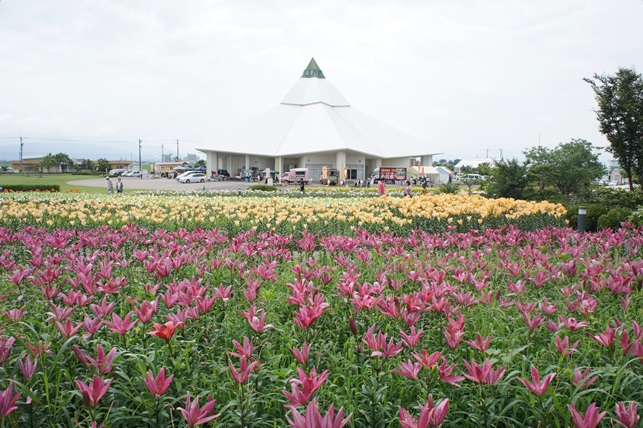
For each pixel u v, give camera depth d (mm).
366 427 2447
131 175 82938
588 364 2928
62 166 112125
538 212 11773
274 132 72250
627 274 4602
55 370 2752
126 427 2547
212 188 40344
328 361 3055
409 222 9727
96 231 8211
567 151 24703
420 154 71625
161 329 2680
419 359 2441
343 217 10312
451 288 3754
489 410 2482
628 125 18531
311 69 83312
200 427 2404
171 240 7328
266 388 2727
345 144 63562
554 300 4367
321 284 4531
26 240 6398
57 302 3971
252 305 3209
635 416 1995
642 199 15188
